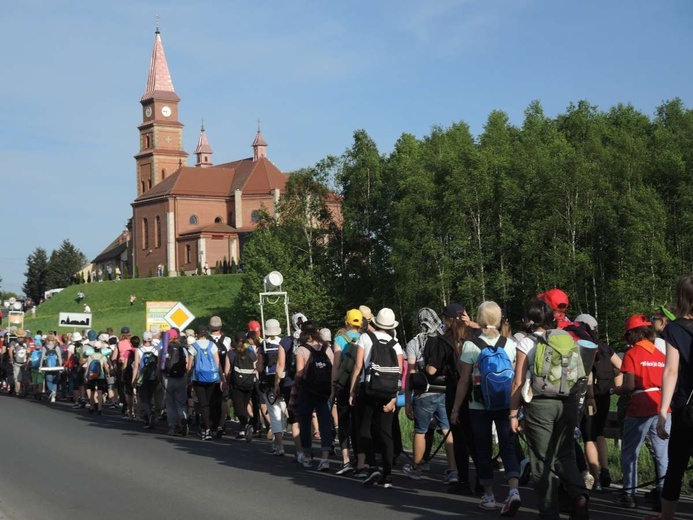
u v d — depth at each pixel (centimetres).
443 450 1500
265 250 7456
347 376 1175
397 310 6788
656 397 939
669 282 5562
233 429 1983
